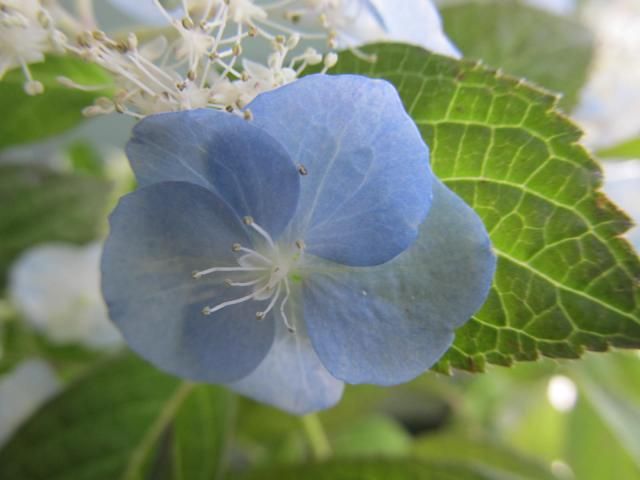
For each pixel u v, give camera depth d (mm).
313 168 49
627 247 53
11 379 104
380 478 88
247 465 118
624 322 53
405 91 58
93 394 89
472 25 87
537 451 141
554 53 87
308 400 61
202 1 58
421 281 50
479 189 56
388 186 48
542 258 55
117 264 53
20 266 105
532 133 56
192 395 90
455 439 118
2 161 110
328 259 52
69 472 87
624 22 106
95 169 134
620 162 97
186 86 52
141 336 55
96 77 77
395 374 51
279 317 56
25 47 57
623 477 117
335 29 61
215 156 49
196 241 53
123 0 64
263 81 52
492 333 55
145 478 87
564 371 120
